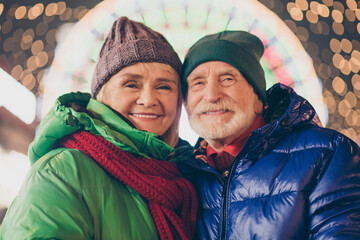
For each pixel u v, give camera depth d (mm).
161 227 1001
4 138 4758
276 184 1060
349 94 5426
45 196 900
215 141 1259
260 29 4164
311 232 1007
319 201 1010
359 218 964
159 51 1180
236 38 1329
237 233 1047
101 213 954
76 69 4352
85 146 1045
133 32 1205
